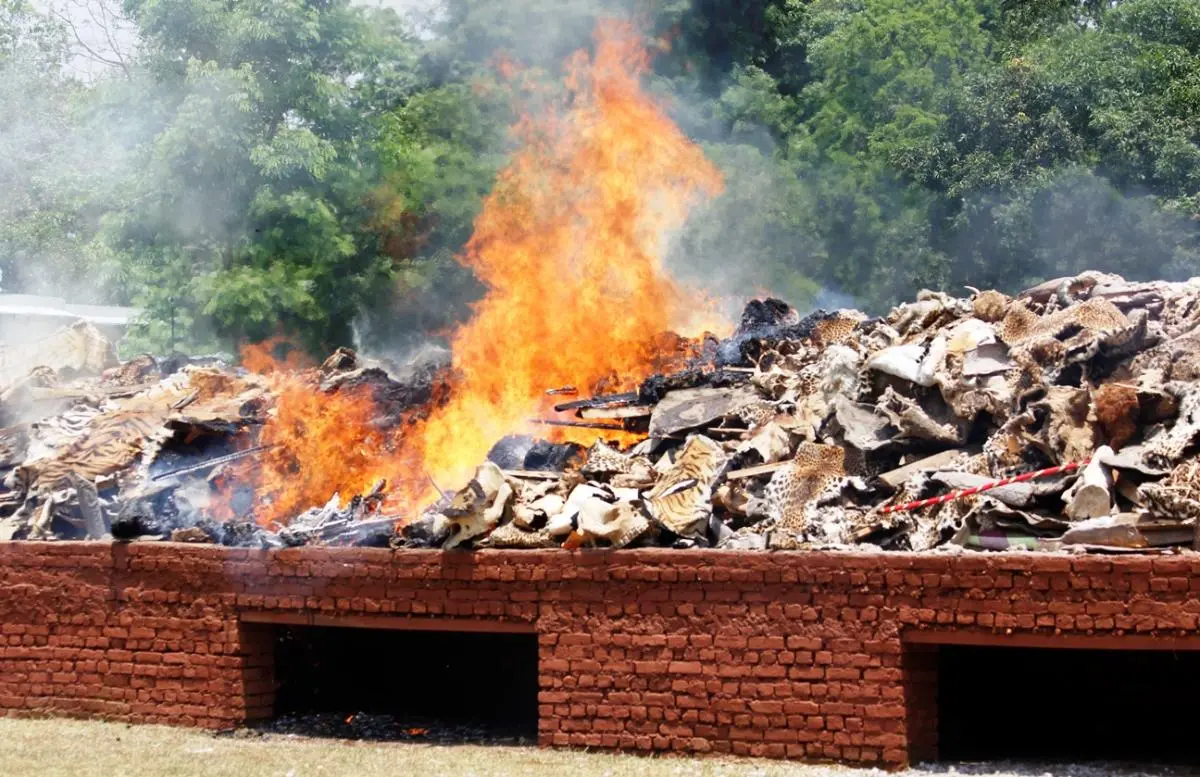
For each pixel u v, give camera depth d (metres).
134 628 13.49
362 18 31.78
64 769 11.19
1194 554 10.24
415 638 14.88
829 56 34.91
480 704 14.44
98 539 14.30
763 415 14.25
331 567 12.69
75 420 16.58
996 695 12.84
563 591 11.88
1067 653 12.66
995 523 11.23
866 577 10.99
